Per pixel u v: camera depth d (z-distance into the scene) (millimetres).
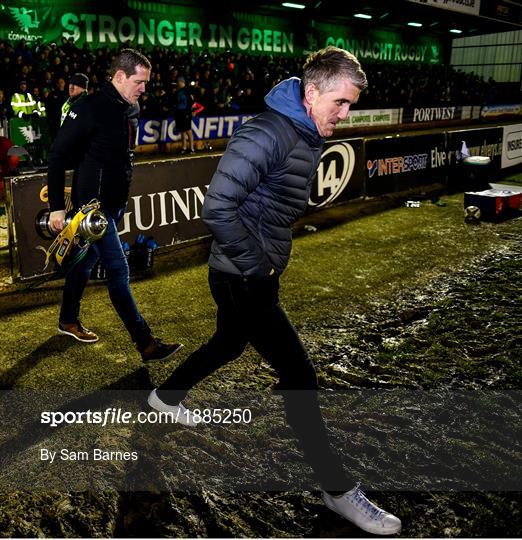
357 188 7316
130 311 2814
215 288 1878
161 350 2934
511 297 4156
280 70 15977
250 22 17984
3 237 5445
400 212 7008
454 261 5047
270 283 1817
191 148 12203
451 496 2057
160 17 15547
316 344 3305
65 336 3275
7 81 10211
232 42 17656
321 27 20344
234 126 13680
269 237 1793
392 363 3092
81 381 2773
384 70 19969
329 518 1943
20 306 3734
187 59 14406
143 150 11836
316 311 3799
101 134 2523
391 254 5215
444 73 22609
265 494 2045
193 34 16500
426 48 25125
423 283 4438
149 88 11797
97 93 2543
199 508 1962
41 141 8773
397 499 2037
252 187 1646
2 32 12453
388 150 7707
